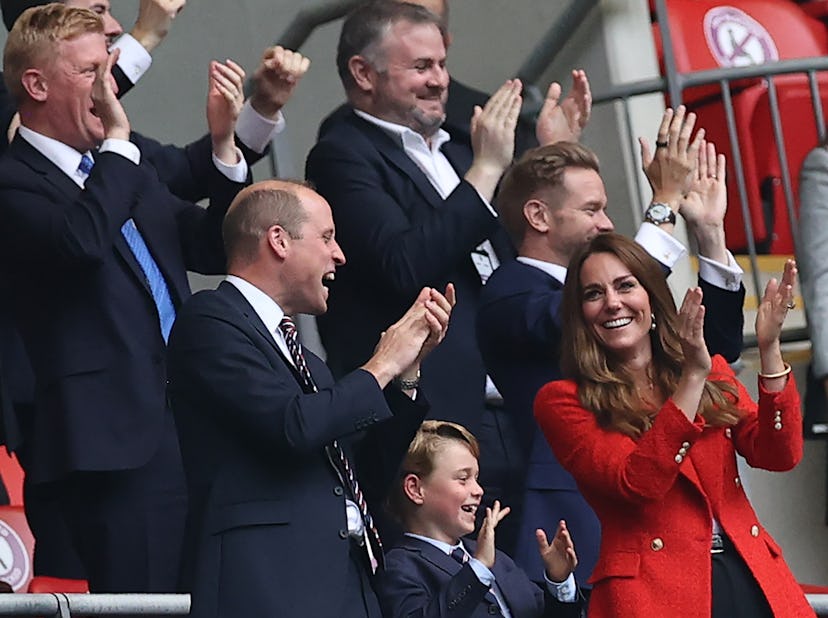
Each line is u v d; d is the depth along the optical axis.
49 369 19.75
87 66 20.45
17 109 21.14
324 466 17.00
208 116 21.33
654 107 28.28
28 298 19.91
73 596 17.33
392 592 19.58
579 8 27.67
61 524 20.22
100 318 19.83
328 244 17.78
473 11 29.27
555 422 18.05
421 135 22.47
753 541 17.77
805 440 28.00
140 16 22.67
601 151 27.97
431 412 21.23
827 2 31.64
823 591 25.14
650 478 17.30
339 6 26.56
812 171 25.39
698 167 21.25
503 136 21.53
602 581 17.58
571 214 21.08
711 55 30.14
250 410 16.66
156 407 19.80
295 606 16.47
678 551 17.45
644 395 18.12
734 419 17.86
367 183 21.86
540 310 20.42
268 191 17.75
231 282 17.61
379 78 22.36
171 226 20.80
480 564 19.17
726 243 29.80
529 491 20.28
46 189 20.09
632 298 18.19
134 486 19.67
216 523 16.66
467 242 21.14
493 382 21.03
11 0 22.92
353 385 16.91
